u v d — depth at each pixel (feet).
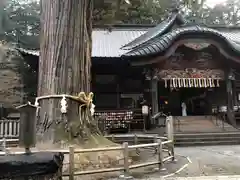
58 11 26.50
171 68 65.00
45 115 25.08
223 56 62.75
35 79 73.51
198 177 20.08
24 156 10.43
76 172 18.76
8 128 45.24
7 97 67.36
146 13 88.33
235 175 20.92
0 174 9.90
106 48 67.51
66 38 26.14
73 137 24.27
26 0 85.56
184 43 60.90
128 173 20.36
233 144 46.91
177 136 48.70
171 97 81.41
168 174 21.88
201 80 65.46
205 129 55.52
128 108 63.41
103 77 67.10
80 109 25.88
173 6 73.77
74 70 26.08
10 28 76.64
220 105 70.85
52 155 10.79
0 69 70.79
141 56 58.85
